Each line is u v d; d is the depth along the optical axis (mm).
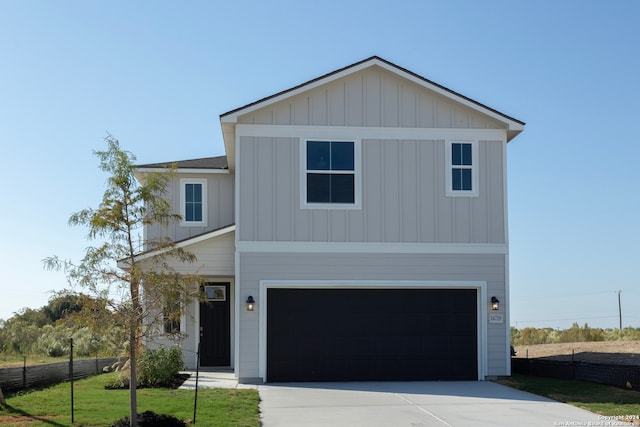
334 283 14234
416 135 14695
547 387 12898
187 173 18266
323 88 14609
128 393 12008
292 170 14391
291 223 14281
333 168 14492
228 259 15180
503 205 14727
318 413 10398
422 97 14797
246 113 14266
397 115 14695
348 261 14320
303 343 14133
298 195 14344
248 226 14203
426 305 14438
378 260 14383
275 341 14078
